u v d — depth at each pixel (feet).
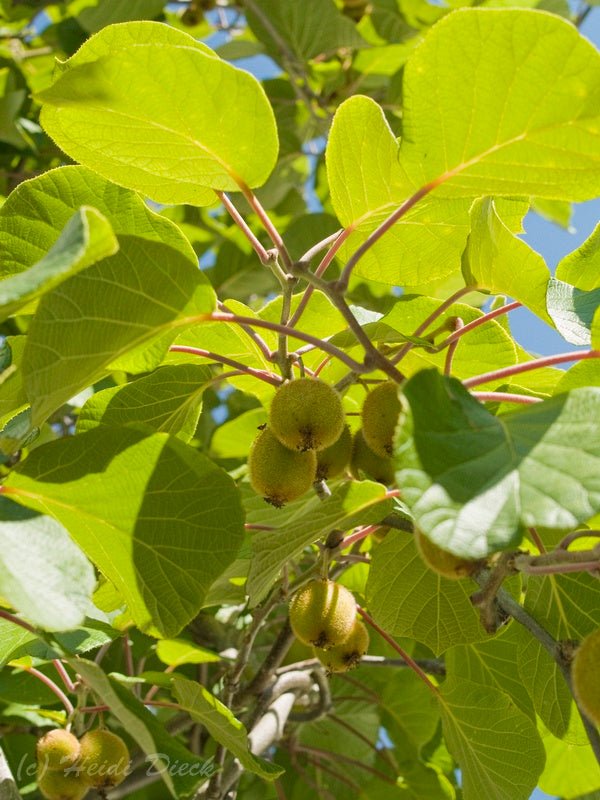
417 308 2.63
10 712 2.89
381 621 2.58
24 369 1.84
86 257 1.61
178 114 2.06
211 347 2.65
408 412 1.52
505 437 1.55
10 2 5.28
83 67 1.94
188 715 3.12
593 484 1.46
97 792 2.48
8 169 4.77
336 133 2.19
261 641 3.78
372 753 3.82
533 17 1.76
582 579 2.19
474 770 2.60
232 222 4.85
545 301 2.25
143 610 2.15
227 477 2.03
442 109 1.94
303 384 2.05
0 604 2.54
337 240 2.34
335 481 2.47
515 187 2.04
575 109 1.86
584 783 3.14
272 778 2.33
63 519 2.07
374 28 5.15
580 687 1.63
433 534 1.41
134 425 1.99
